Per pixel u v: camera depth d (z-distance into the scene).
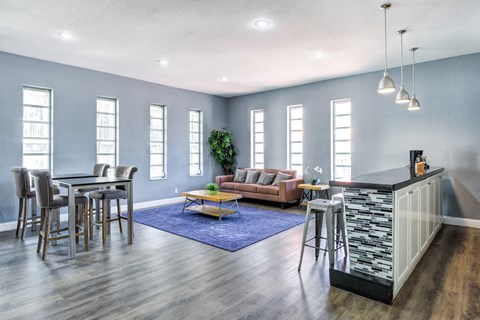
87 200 3.68
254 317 2.14
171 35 3.87
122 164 6.07
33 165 4.98
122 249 3.65
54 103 5.12
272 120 7.39
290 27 3.61
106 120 5.94
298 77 6.13
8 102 4.63
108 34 3.83
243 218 5.33
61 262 3.21
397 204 2.42
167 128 6.92
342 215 3.14
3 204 4.57
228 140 7.77
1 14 3.27
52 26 3.59
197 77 6.14
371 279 2.42
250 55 4.70
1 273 2.91
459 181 4.80
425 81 5.09
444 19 3.41
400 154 5.38
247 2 3.00
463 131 4.76
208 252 3.54
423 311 2.21
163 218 5.32
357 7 3.11
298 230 4.53
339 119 6.30
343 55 4.70
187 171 7.39
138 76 6.07
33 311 2.22
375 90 5.68
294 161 7.09
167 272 2.95
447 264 3.11
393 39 4.03
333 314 2.18
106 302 2.35
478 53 4.61
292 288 2.59
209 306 2.29
